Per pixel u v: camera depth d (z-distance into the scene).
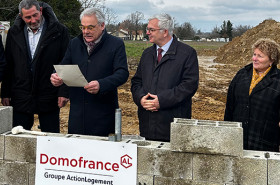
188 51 3.65
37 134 3.29
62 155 3.16
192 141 2.80
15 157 3.29
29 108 4.28
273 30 35.78
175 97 3.51
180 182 2.90
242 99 3.65
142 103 3.59
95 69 3.75
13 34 4.23
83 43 3.76
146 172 2.98
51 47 4.27
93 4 24.98
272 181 2.68
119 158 3.02
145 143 3.07
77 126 3.81
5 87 4.40
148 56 3.80
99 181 3.09
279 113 3.53
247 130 3.60
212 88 15.55
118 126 3.08
